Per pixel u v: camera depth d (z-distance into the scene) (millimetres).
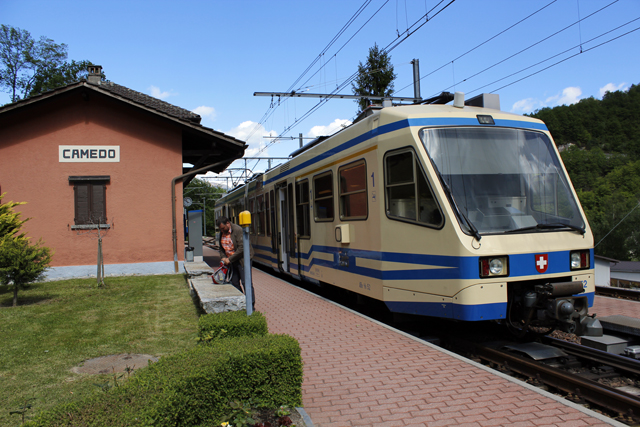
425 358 5602
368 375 5059
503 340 6867
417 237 6402
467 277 5703
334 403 4344
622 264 29672
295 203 11445
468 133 6520
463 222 5883
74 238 12820
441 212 6035
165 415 3133
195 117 16359
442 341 6992
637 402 4207
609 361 5750
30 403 4379
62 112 12852
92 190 12984
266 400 3988
